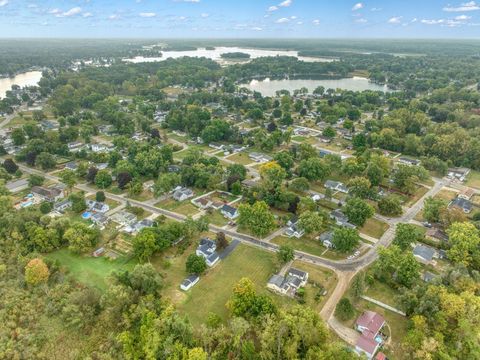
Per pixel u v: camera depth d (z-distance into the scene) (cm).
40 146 18500
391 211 13100
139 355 7206
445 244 10850
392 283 9331
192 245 11288
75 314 8156
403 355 7406
